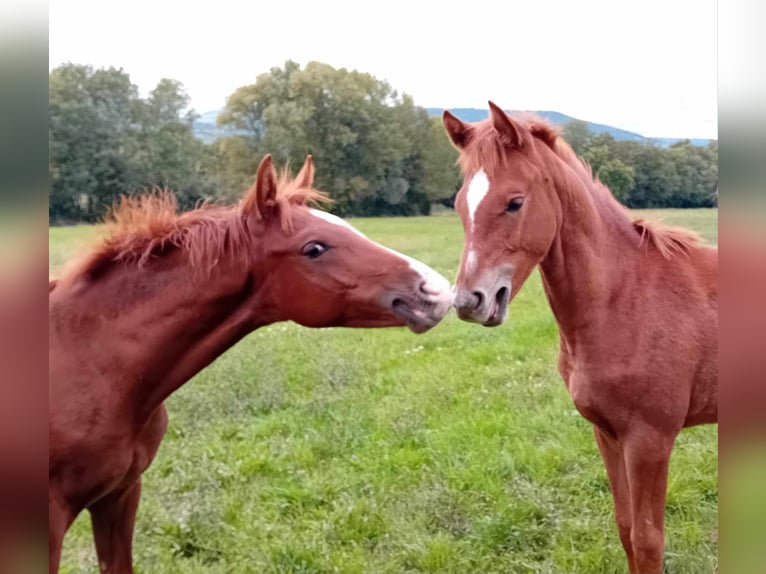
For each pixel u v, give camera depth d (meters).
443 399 4.76
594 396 2.60
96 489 2.05
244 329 2.16
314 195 2.26
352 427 4.28
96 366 2.00
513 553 3.01
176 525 3.14
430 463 3.81
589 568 2.88
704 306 2.60
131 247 2.05
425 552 2.98
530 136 2.44
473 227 2.37
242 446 4.04
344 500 3.43
